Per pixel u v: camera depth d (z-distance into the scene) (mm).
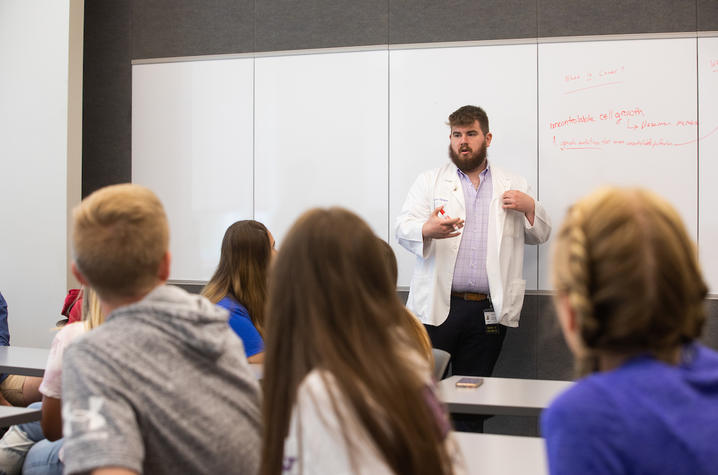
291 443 916
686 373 730
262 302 2506
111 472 972
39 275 4504
